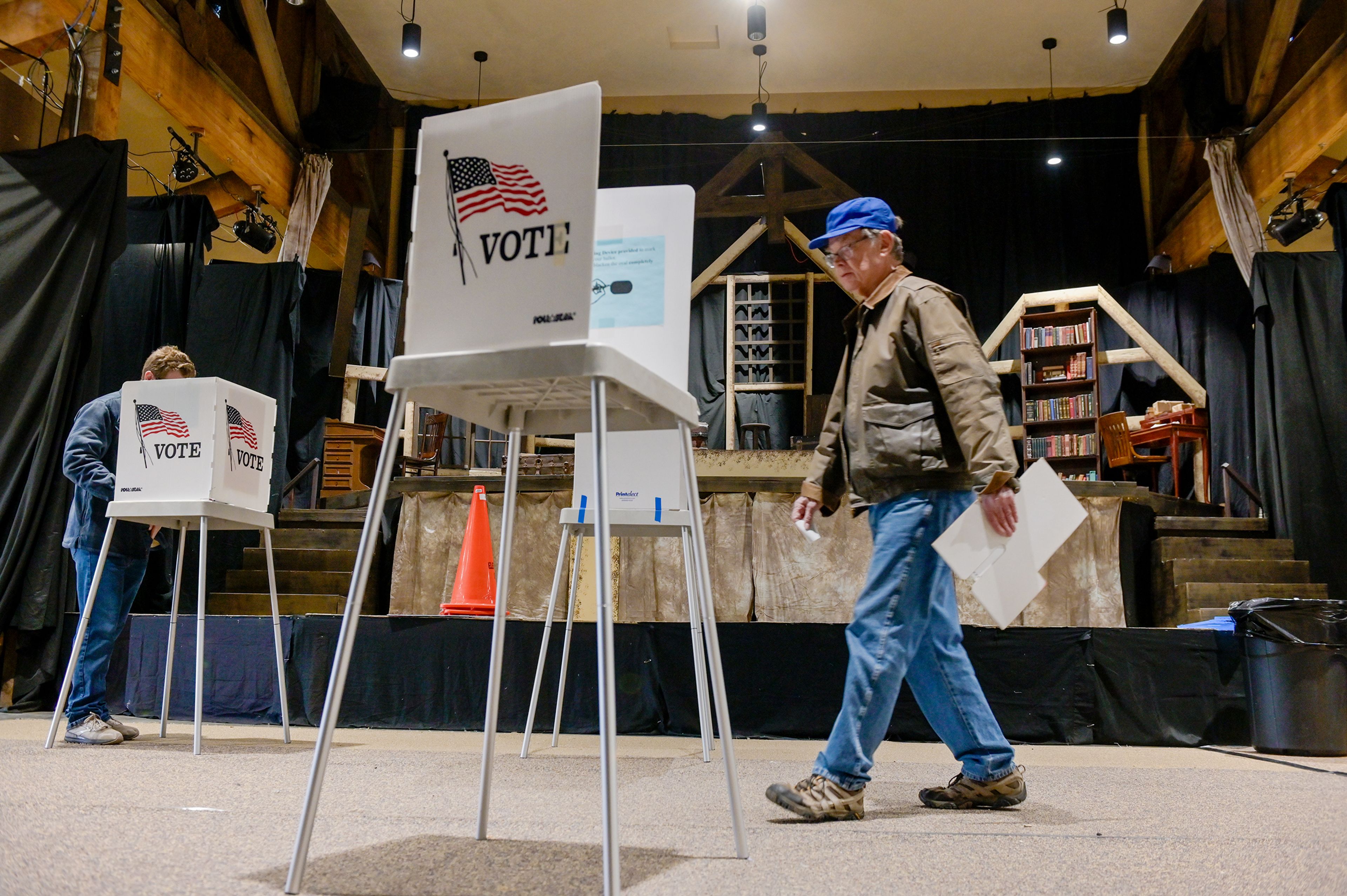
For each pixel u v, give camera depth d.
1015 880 1.26
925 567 1.83
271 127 8.42
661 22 9.60
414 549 6.17
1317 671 3.53
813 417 9.17
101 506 3.13
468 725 3.83
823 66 10.26
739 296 9.88
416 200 1.33
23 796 1.75
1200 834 1.65
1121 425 8.12
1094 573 6.12
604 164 10.45
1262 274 7.12
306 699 3.87
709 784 2.25
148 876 1.15
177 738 3.27
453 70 10.48
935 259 9.85
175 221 6.68
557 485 6.10
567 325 1.21
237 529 3.17
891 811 1.89
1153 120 10.05
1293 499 6.68
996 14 9.32
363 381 9.30
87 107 5.44
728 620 5.93
